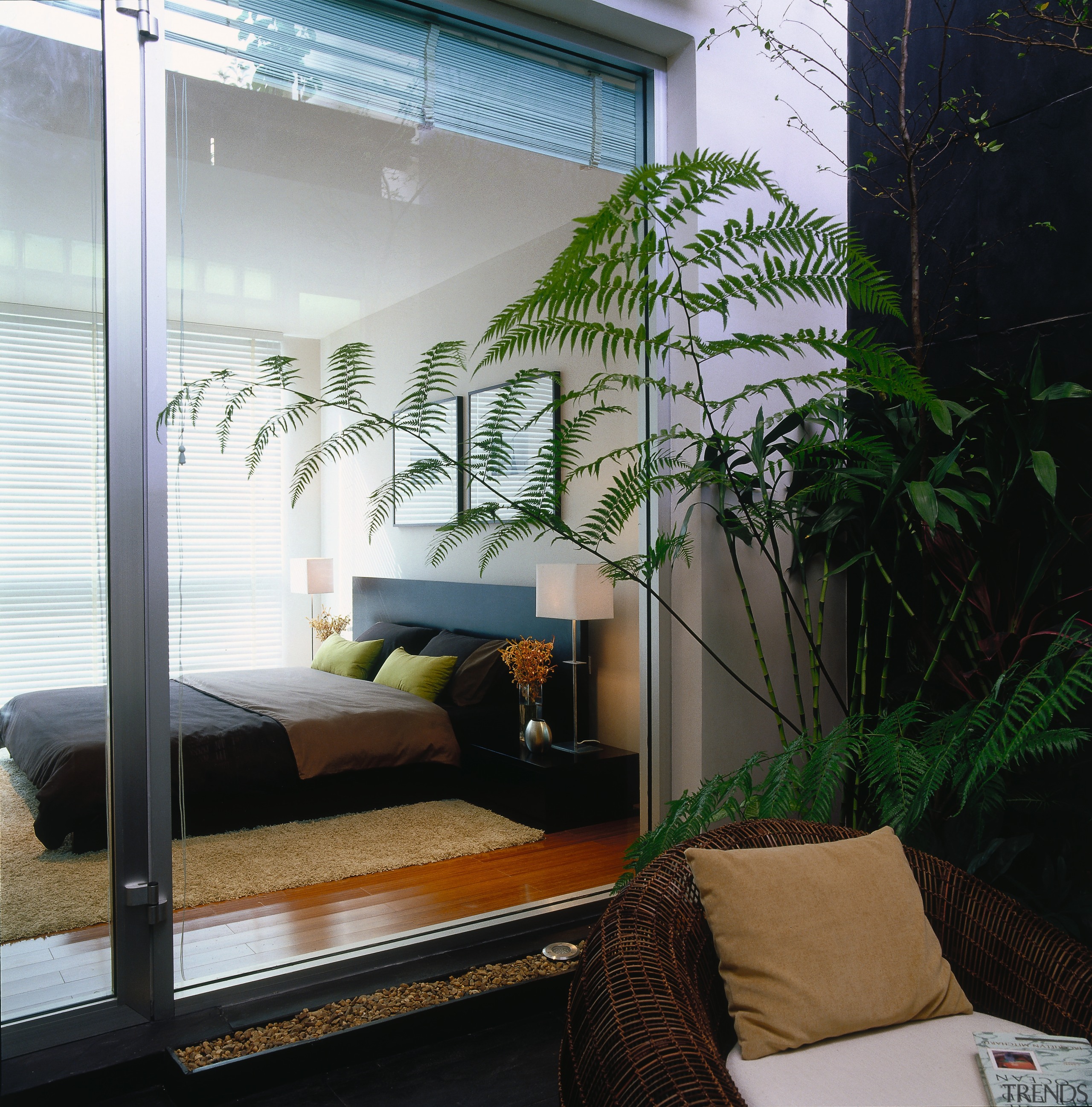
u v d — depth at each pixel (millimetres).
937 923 1622
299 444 2234
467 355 2502
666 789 2777
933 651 2316
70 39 1950
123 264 1998
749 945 1446
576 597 2662
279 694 2215
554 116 2645
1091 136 2340
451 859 2463
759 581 2803
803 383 2625
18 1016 1899
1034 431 2102
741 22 2768
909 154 2365
